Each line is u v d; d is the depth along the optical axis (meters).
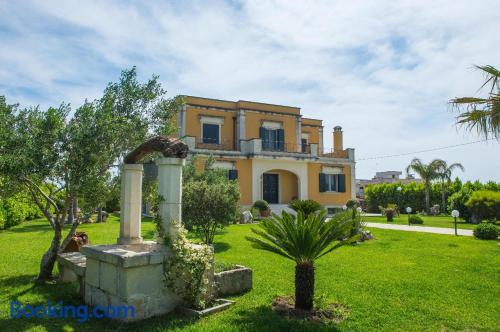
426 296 6.49
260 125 27.53
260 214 24.42
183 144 6.00
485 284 7.33
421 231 17.67
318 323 5.14
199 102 26.30
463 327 5.07
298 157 26.91
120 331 4.82
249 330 4.80
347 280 7.67
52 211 21.53
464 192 24.94
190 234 14.70
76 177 6.72
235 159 25.25
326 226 5.84
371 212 41.91
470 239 14.38
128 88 8.23
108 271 5.53
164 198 5.85
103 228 18.55
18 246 12.16
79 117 7.16
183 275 5.65
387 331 4.90
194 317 5.35
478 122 8.60
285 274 8.11
